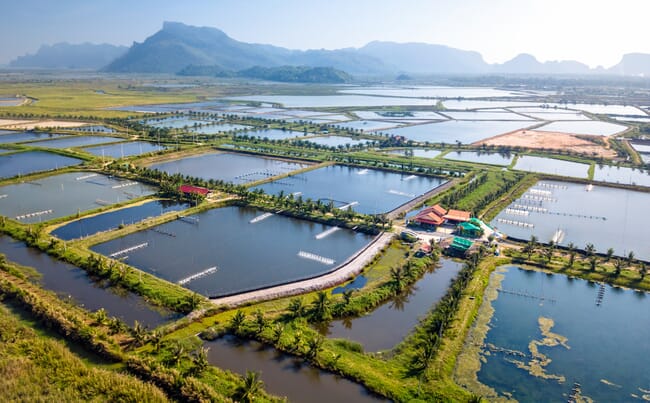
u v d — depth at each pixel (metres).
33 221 135.38
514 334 85.25
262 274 104.56
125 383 65.75
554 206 166.50
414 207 156.00
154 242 122.44
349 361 73.25
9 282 93.69
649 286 103.56
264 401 63.25
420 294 99.75
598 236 137.75
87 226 132.00
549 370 75.25
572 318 91.62
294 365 73.06
